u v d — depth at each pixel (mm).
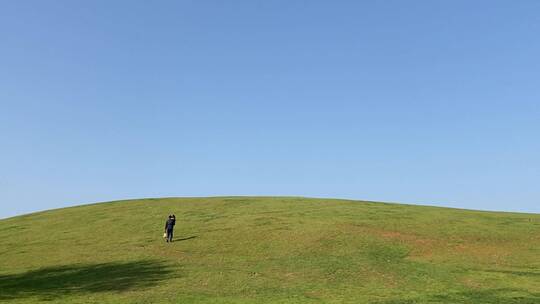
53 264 37781
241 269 34406
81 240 47500
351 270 33781
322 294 27328
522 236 44531
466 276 32000
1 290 29547
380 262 36094
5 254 42938
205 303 25250
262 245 42281
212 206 63375
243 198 70562
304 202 65000
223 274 32812
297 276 32188
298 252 39656
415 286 29438
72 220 58594
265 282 30469
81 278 32594
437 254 38625
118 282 30953
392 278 31500
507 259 37094
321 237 43844
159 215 58438
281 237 44562
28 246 46062
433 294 27438
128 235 48625
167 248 42250
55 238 49188
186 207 63344
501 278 31500
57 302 26016
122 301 25953
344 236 44000
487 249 40156
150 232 49562
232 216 55656
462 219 52188
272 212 57125
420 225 48750
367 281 30766
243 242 43594
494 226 48594
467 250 39812
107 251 41844
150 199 72688
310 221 50719
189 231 49125
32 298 27141
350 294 27344
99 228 52875
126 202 70375
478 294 27500
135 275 32875
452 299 26312
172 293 27672
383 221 50500
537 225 49250
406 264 35469
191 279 31391
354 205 61906
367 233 45000
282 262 36500
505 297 26844
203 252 40594
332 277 31859
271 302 25391
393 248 40312
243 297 26562
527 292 28016
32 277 33562
